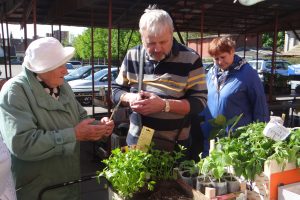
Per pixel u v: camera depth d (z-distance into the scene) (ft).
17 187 6.17
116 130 13.73
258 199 5.28
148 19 6.13
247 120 8.86
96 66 38.37
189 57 6.67
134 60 7.09
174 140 6.85
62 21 22.67
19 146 5.48
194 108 6.51
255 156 5.31
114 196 5.59
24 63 5.98
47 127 6.00
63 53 6.02
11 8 16.90
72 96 6.74
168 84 6.68
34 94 5.93
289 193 5.02
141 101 6.12
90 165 15.51
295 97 21.83
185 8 16.60
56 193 6.29
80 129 5.92
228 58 8.95
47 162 6.16
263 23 23.62
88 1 14.10
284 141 5.59
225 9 18.06
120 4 16.46
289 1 13.79
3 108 5.58
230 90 8.91
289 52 40.86
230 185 5.19
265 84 23.21
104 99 18.24
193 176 5.61
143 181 5.39
